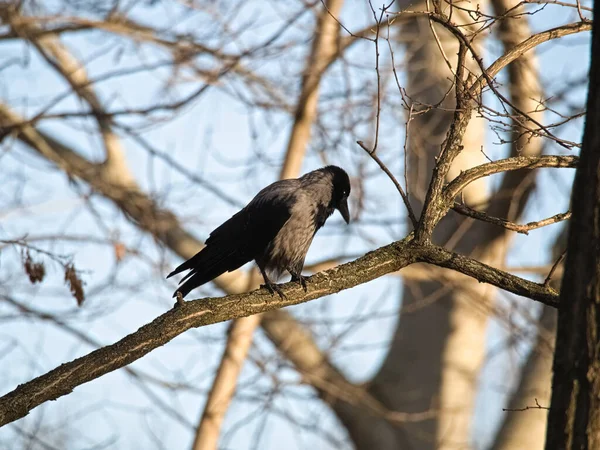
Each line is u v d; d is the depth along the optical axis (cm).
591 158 435
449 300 1695
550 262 1520
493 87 655
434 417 1655
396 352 1731
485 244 1548
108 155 1648
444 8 814
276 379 1353
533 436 1557
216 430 1302
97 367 580
